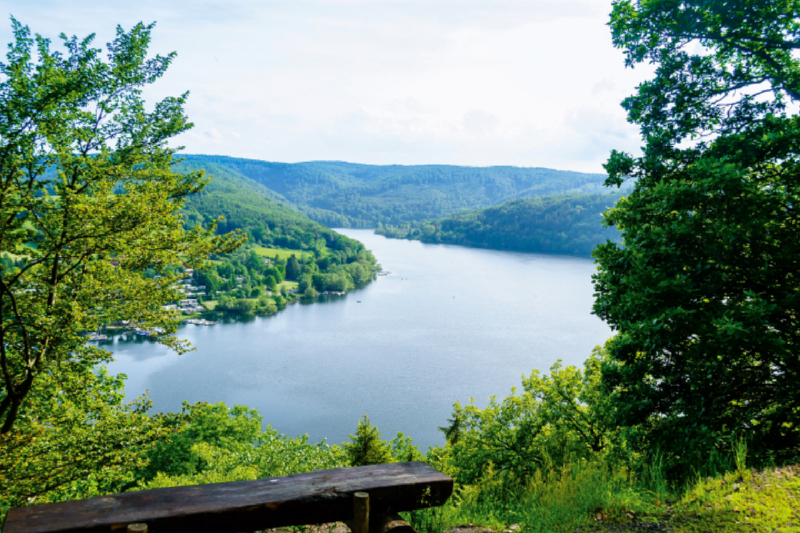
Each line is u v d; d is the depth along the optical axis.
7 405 9.71
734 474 5.12
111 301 11.46
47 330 9.80
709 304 8.58
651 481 5.46
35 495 9.27
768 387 8.46
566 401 15.15
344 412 72.56
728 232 7.99
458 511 4.80
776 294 8.37
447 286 180.38
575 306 144.88
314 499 2.98
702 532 3.93
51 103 8.72
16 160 8.49
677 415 9.02
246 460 27.11
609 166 11.32
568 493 5.04
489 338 111.25
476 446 15.79
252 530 2.88
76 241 9.98
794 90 10.05
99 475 10.60
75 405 11.08
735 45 10.58
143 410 11.24
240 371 89.56
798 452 6.64
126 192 10.68
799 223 8.77
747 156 9.48
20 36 8.64
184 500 2.85
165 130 10.91
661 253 9.09
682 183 8.86
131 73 10.11
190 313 142.25
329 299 164.88
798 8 9.71
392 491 3.17
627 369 9.73
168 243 11.11
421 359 96.69
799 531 3.73
